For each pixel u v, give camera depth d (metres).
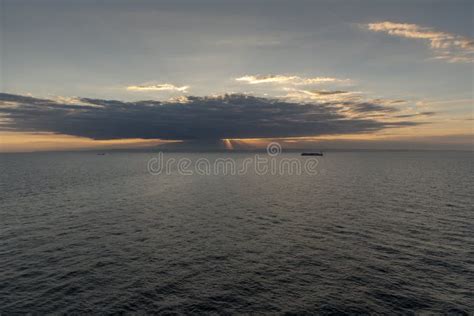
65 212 57.44
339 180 112.25
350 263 33.47
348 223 49.19
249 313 24.34
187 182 110.25
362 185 96.44
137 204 66.50
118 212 58.16
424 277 30.12
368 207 61.19
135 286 28.33
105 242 40.19
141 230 45.81
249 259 34.75
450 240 40.47
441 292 27.27
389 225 47.75
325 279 29.86
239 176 134.00
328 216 54.09
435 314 24.06
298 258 34.94
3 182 101.69
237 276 30.55
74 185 96.25
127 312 24.23
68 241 40.34
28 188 87.88
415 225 47.53
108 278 29.81
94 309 24.55
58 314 23.75
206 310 24.69
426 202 65.69
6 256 34.94
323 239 41.50
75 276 30.14
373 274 30.80
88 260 34.09
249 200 71.69
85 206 63.38
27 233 43.59
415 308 24.84
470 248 37.50
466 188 86.50
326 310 24.70
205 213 57.59
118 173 145.38
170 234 43.91
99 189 89.06
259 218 53.34
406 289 27.83
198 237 42.62
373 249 37.53
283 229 46.31
